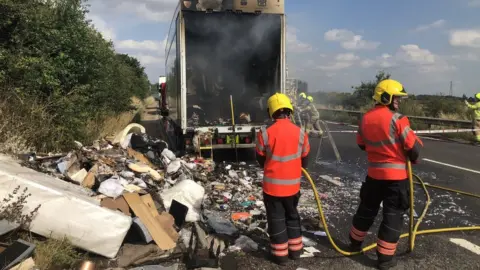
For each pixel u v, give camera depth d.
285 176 4.13
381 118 4.18
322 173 8.83
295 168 4.18
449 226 5.47
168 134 14.43
